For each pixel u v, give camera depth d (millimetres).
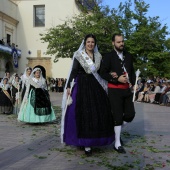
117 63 4992
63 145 5582
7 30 30266
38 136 6555
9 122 8898
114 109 4922
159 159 4660
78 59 4961
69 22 27625
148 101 18562
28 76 8734
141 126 8219
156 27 23188
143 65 22688
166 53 22672
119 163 4387
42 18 32188
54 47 23984
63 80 29438
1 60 28172
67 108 4969
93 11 23781
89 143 4641
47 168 4148
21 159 4609
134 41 22406
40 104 8250
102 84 5012
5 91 11281
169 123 8875
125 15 23359
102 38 22156
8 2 30266
